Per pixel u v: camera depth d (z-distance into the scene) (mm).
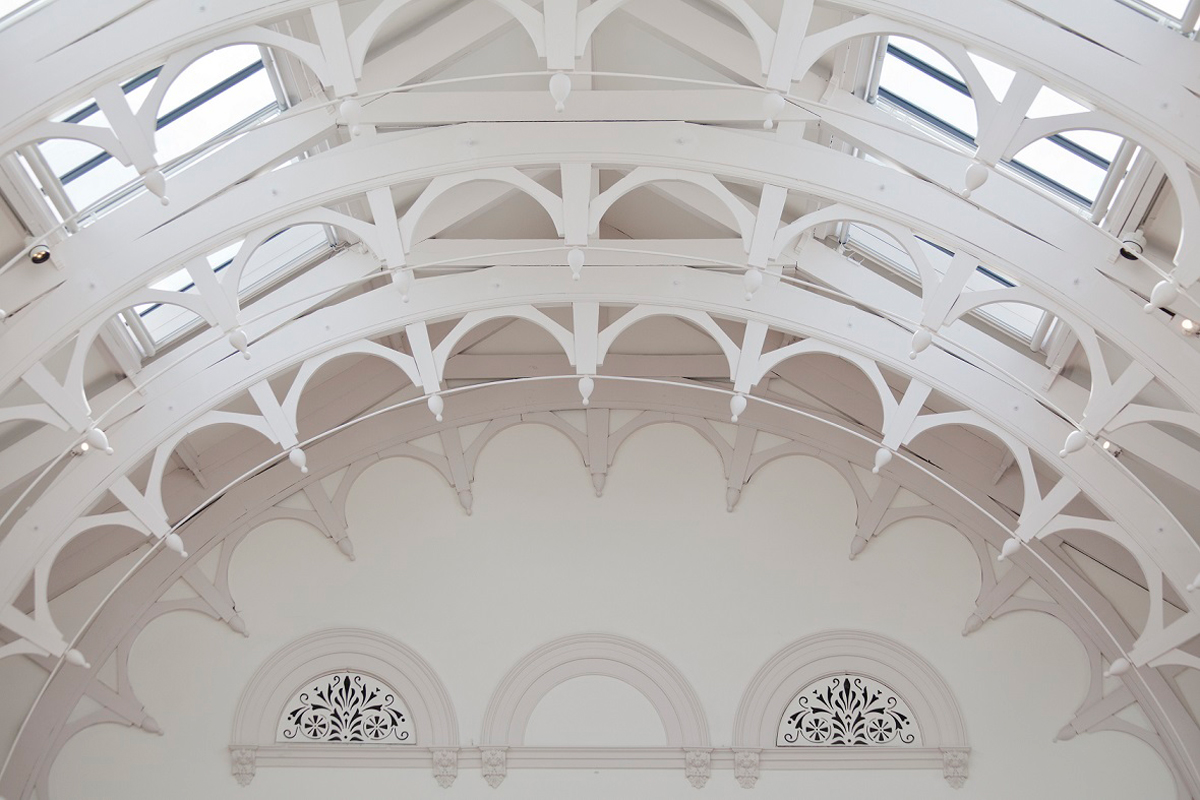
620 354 11734
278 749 10820
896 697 10945
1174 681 10586
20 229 7242
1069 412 8578
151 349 9023
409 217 7797
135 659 10914
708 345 11680
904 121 8102
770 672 11047
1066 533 10984
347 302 8844
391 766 10852
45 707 10617
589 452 11586
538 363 11680
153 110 6395
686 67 8891
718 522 11453
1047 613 10953
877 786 10719
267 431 8742
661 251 8867
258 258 9547
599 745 10898
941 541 11234
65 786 10555
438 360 8906
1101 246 7316
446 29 7785
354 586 11289
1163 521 8289
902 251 9383
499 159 7746
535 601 11281
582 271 8922
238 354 8711
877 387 8758
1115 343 7348
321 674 11070
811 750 10812
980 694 10852
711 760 10852
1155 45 6105
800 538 11367
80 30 6266
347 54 6629
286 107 8008
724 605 11242
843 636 11094
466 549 11414
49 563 8289
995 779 10641
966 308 7578
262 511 11367
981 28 6285
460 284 8914
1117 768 10555
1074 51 6195
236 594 11172
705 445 11633
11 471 8461
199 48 6438
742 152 7680
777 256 7902
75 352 7371
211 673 10969
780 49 6590
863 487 11383
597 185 9672
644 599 11273
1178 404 8477
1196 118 6035
